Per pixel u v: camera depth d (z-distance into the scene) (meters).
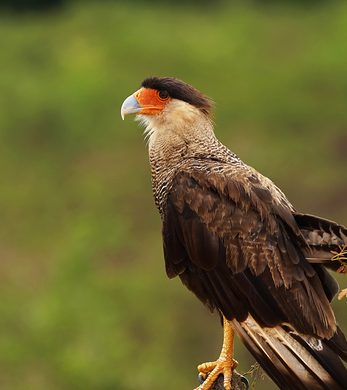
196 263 7.32
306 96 24.48
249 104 24.23
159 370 14.40
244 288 7.16
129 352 14.73
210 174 7.47
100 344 14.78
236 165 7.65
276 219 7.24
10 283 17.55
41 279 17.73
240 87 25.00
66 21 29.75
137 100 8.05
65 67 26.08
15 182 21.77
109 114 24.00
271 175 21.34
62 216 20.36
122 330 15.70
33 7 32.56
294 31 28.34
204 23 29.22
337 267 7.11
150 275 17.09
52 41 28.14
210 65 26.19
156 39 27.34
